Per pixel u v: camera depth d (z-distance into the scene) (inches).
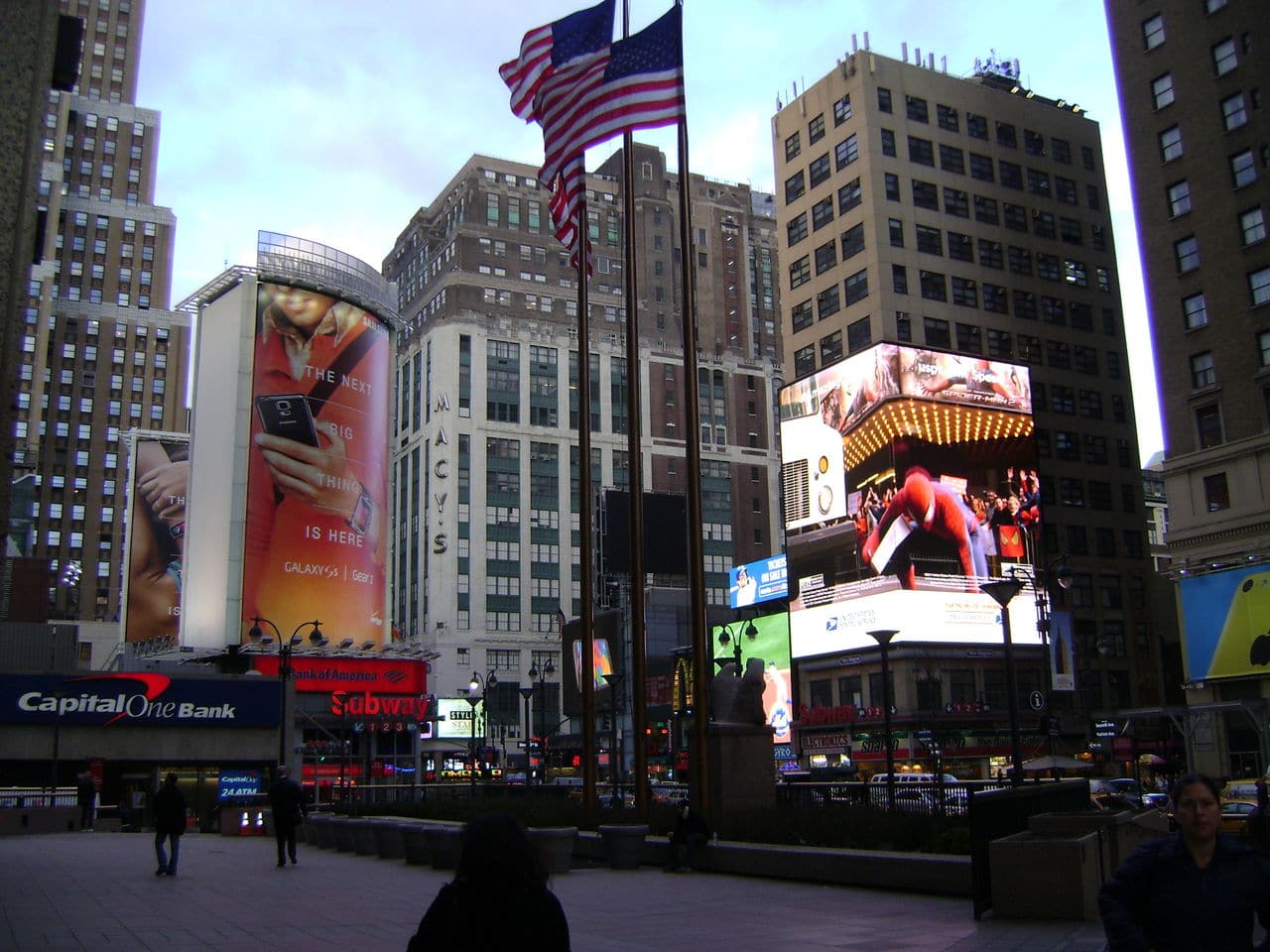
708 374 6397.6
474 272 6097.4
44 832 1707.7
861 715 3326.8
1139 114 2947.8
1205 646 2596.0
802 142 4057.6
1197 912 219.9
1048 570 2018.9
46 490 5930.1
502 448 5910.4
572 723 4877.0
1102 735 3147.1
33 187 338.3
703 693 1063.0
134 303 6314.0
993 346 3821.4
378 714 3388.3
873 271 3690.9
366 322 3521.2
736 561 6151.6
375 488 3474.4
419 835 1034.1
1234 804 1135.0
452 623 5575.8
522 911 187.6
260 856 1198.3
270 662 3223.4
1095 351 4047.7
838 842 854.5
